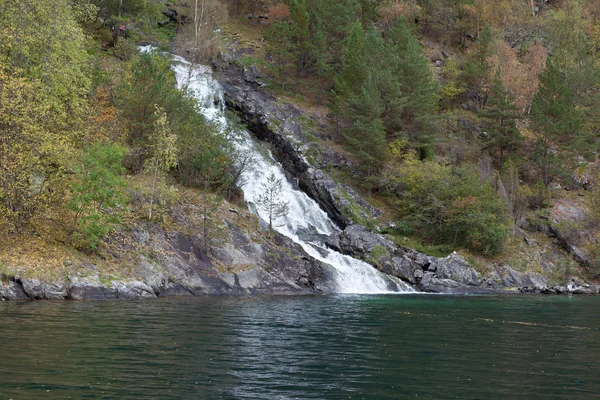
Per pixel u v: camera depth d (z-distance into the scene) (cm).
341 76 6106
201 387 1109
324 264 3997
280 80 6700
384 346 1661
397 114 5750
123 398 1009
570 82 7250
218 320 2111
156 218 3509
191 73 6116
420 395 1100
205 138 4447
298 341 1702
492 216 4897
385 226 5156
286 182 5447
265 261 3738
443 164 5538
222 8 7656
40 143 3003
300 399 1045
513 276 4750
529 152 6531
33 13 3597
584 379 1263
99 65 4941
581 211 5819
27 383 1084
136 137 4112
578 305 3453
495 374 1304
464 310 2922
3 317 1952
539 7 10006
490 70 7131
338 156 5772
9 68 3291
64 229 3038
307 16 6538
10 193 2889
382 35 7819
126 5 6456
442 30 8425
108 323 1906
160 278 3069
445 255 4859
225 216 4000
